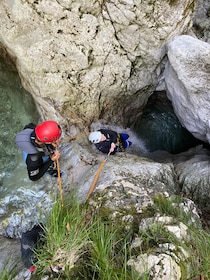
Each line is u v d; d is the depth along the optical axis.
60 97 4.12
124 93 4.43
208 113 3.84
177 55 3.64
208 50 3.56
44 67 3.85
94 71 4.02
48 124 3.17
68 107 4.24
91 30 3.68
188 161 4.22
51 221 2.98
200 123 4.05
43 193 3.81
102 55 3.90
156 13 3.62
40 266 2.80
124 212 3.10
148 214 3.06
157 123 5.32
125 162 3.81
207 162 3.95
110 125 4.70
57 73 3.91
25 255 2.98
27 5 3.44
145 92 4.62
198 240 2.82
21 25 3.59
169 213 3.08
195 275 2.66
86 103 4.27
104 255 2.68
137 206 3.14
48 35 3.66
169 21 3.71
